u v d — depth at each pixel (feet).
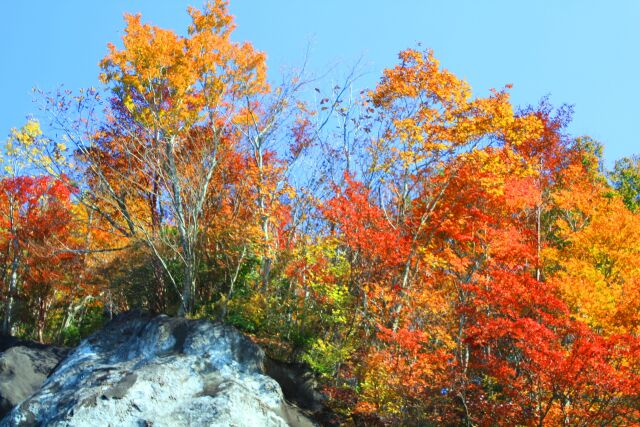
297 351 69.31
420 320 69.67
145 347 63.72
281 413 58.65
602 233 81.00
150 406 54.95
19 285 100.58
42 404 58.29
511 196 82.84
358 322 71.36
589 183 105.70
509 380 58.39
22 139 96.27
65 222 96.37
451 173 81.61
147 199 88.02
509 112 79.10
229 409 54.90
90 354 66.23
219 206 81.10
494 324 58.85
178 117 87.25
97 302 105.50
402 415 60.64
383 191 89.92
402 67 82.99
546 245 90.43
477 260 79.25
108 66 87.61
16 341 82.07
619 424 54.95
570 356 53.67
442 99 81.92
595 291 65.82
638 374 54.13
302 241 76.43
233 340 62.85
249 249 76.64
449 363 61.67
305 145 91.45
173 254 80.64
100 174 86.33
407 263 73.05
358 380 66.44
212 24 92.02
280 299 73.31
